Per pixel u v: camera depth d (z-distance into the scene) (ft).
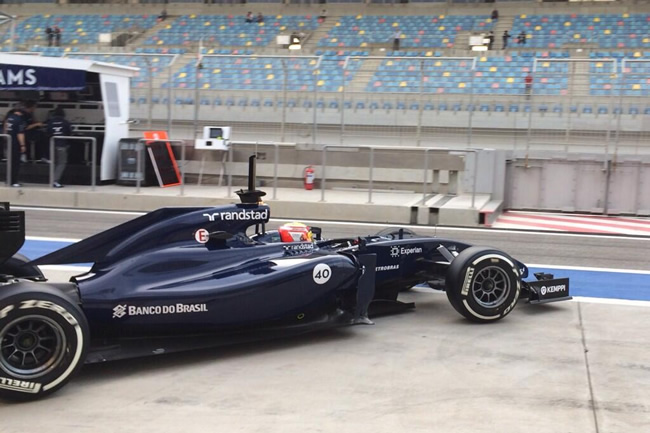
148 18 123.95
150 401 14.83
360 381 16.10
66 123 50.78
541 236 39.68
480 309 20.67
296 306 18.37
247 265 18.67
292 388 15.64
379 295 22.84
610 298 24.67
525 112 60.29
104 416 13.98
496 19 109.60
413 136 63.21
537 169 50.98
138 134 63.82
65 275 26.86
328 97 63.41
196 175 56.54
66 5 128.57
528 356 18.01
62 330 14.65
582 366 17.28
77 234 36.99
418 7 115.96
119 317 16.10
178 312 16.69
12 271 18.49
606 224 44.91
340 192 52.70
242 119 64.23
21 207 47.44
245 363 17.33
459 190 51.93
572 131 58.44
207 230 18.66
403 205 44.34
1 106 55.52
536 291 22.48
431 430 13.44
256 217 19.67
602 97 57.41
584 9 108.37
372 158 46.50
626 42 98.94
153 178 53.52
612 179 49.44
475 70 62.34
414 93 62.44
